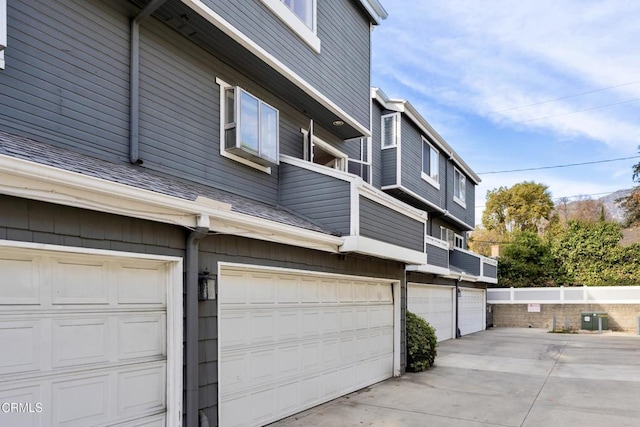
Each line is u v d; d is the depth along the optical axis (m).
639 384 8.12
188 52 5.85
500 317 21.78
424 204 14.91
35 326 3.18
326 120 8.47
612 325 19.14
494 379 8.48
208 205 4.29
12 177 2.88
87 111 4.61
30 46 4.16
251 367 5.19
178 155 5.59
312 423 5.53
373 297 8.17
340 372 6.97
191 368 4.16
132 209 3.67
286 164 7.27
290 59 6.71
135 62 5.09
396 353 8.77
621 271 20.86
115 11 4.99
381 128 13.30
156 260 4.00
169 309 4.12
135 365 3.81
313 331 6.38
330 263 6.71
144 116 5.20
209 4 5.25
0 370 2.97
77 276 3.47
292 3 6.91
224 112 6.35
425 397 6.97
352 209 6.50
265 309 5.48
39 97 4.20
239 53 6.13
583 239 21.89
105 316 3.63
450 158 17.27
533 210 37.66
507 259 23.38
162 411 4.00
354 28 8.80
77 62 4.56
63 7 4.48
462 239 20.92
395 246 7.66
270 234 5.31
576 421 5.80
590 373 9.20
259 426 5.24
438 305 14.96
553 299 20.73
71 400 3.35
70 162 3.58
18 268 3.12
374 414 5.98
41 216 3.16
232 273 5.02
